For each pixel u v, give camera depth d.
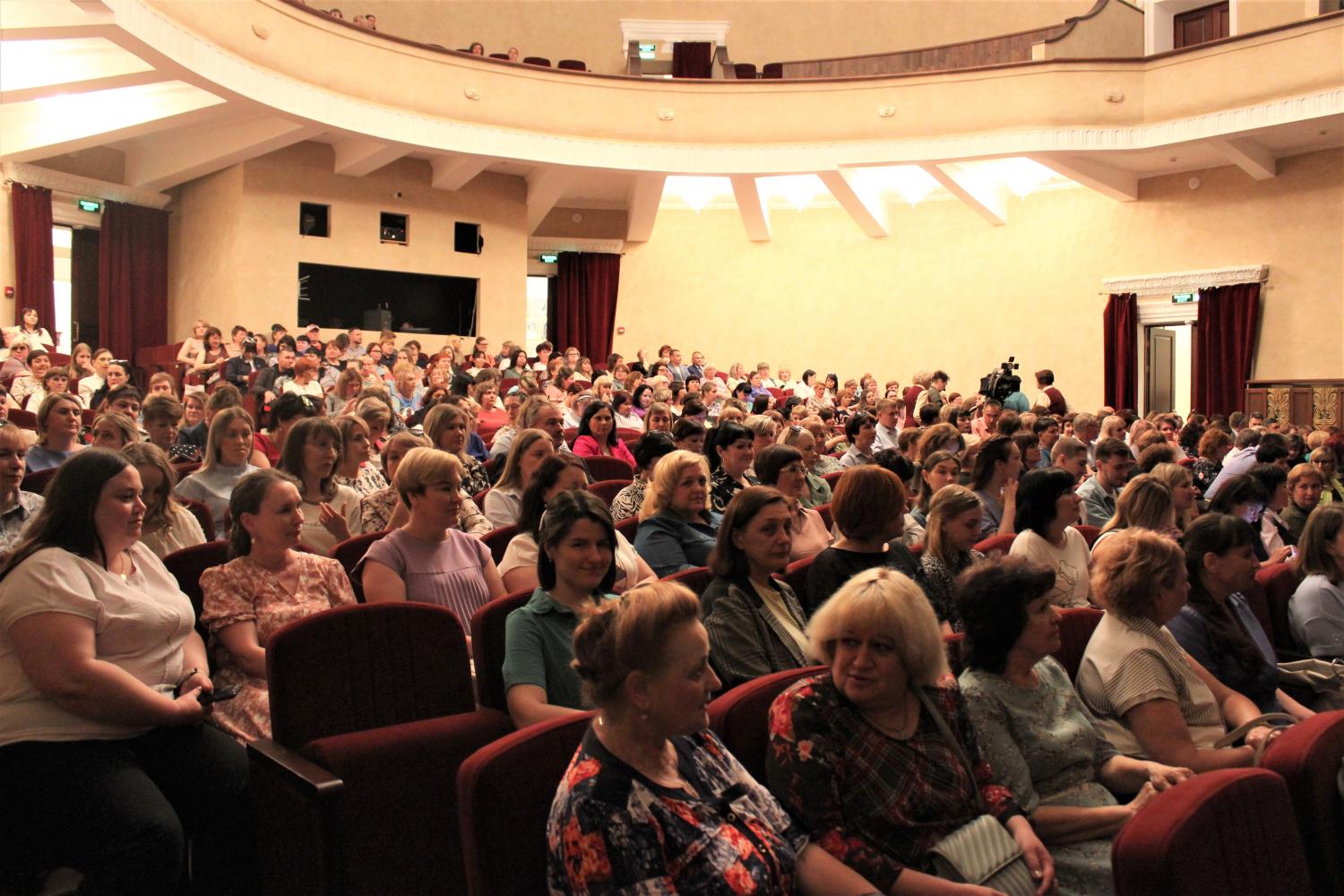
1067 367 14.59
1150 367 14.04
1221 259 13.33
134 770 2.42
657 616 1.76
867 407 10.70
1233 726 2.94
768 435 5.79
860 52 16.17
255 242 12.39
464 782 1.91
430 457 3.37
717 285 16.39
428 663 2.68
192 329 13.19
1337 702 3.40
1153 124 12.33
